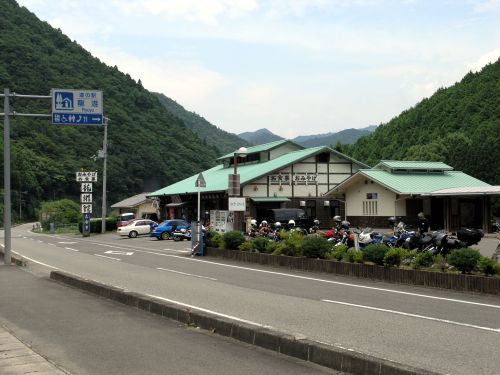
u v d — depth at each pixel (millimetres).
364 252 15750
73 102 20688
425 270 13961
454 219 34656
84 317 9680
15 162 86062
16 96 20562
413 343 7492
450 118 71562
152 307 10094
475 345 7344
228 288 13477
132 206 68062
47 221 76562
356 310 10195
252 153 47469
